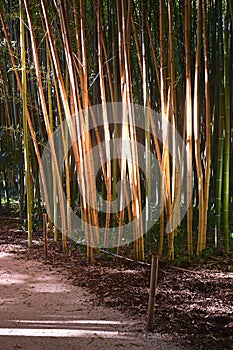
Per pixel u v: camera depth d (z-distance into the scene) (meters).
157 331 2.29
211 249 3.84
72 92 3.64
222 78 4.10
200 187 3.65
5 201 7.08
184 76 4.43
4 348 2.10
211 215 4.73
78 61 3.60
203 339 2.18
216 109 4.71
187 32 3.45
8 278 3.26
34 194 5.65
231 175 4.96
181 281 3.11
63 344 2.14
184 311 2.54
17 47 5.09
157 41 4.70
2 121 6.26
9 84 5.80
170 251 3.59
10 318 2.48
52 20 4.33
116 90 4.11
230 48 4.60
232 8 3.55
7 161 5.73
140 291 2.91
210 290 2.93
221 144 3.90
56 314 2.54
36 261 3.74
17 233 4.88
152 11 4.73
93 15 4.54
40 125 4.93
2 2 5.27
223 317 2.45
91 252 3.60
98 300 2.76
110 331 2.29
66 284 3.10
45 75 4.61
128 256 3.75
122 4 3.39
